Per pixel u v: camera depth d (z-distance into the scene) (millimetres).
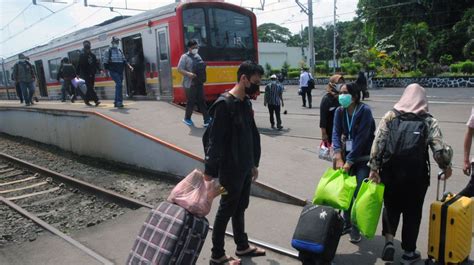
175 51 11547
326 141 5633
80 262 4898
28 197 8484
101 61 15438
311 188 6488
